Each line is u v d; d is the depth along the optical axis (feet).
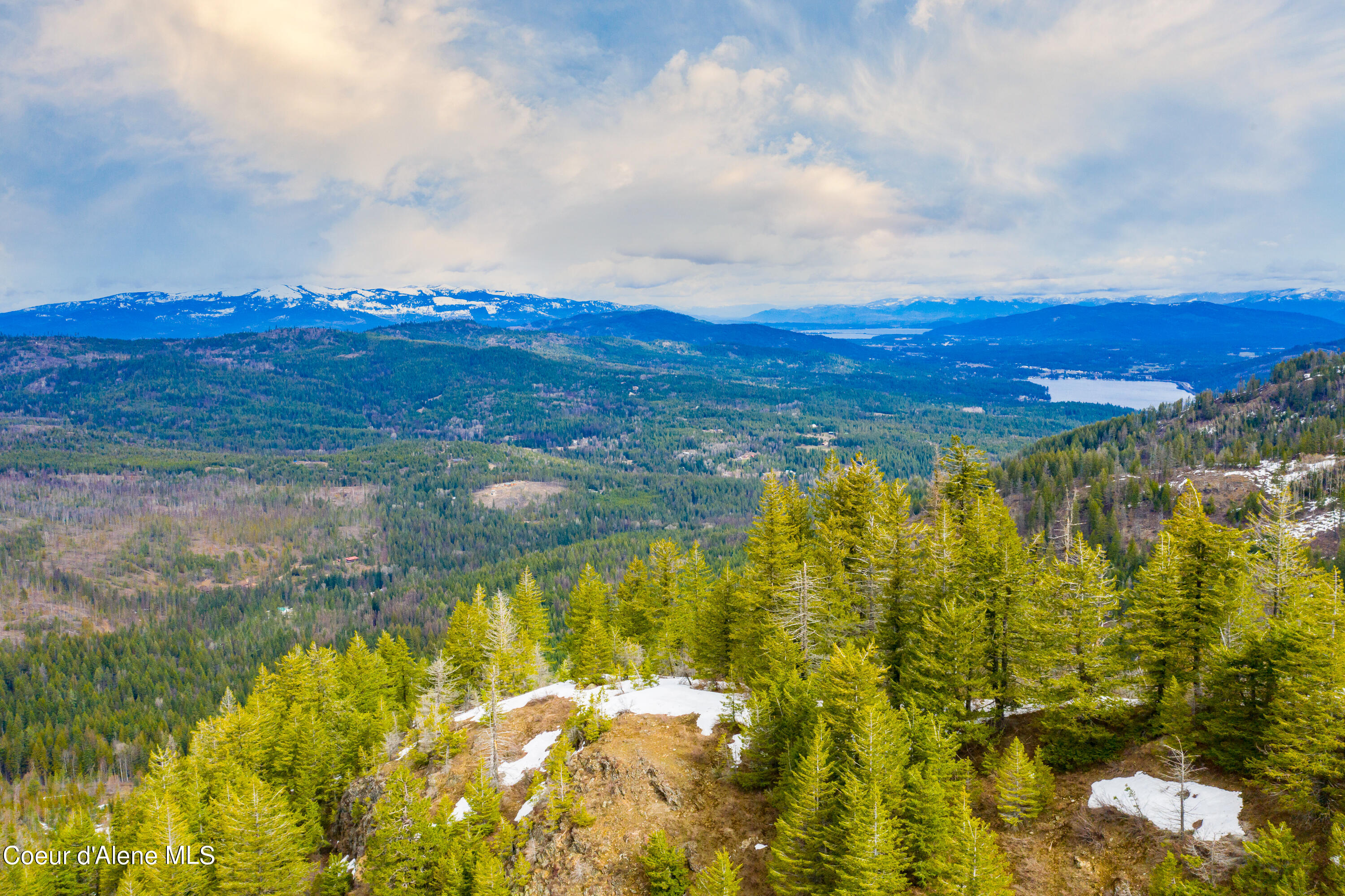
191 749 229.45
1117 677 134.10
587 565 269.03
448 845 139.44
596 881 124.47
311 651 254.68
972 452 211.61
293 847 158.81
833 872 104.88
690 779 140.56
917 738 121.08
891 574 154.51
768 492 193.57
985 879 91.97
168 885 153.58
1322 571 131.85
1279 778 104.99
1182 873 98.73
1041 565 149.69
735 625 189.98
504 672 219.00
